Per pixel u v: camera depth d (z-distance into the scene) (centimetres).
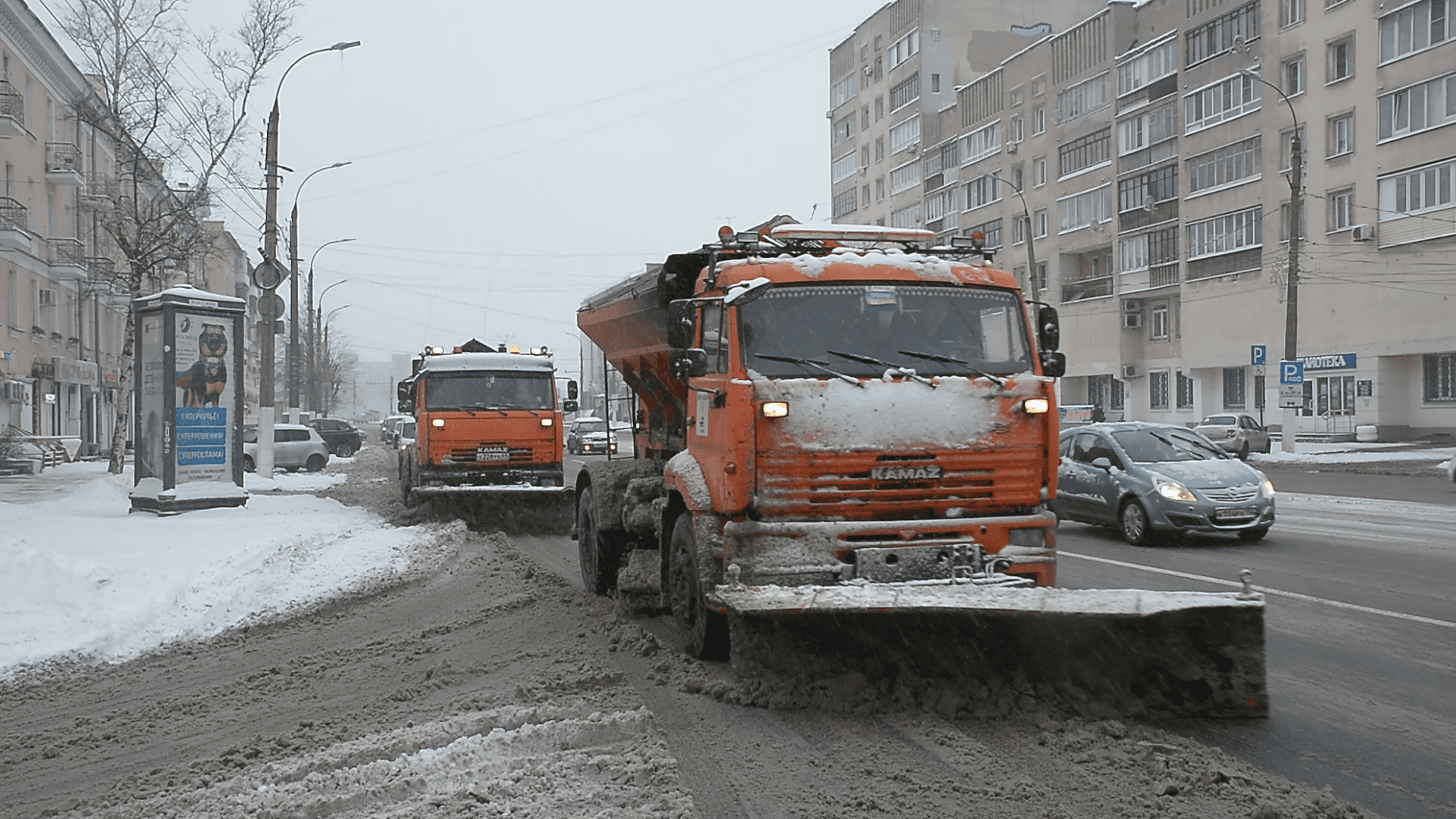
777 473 695
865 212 8019
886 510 705
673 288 875
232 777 554
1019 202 6156
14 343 3788
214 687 765
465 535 1628
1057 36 5781
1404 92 3828
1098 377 5794
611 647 830
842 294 741
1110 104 5403
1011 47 7219
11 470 3036
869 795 502
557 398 1916
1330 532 1562
